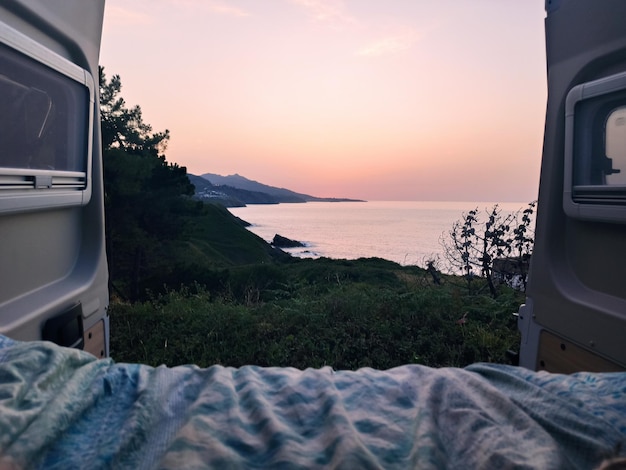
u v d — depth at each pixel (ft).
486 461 3.11
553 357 7.18
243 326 17.02
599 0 6.31
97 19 7.80
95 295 7.63
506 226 18.83
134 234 31.55
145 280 31.12
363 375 4.79
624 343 5.81
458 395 4.12
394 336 15.67
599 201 6.26
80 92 7.18
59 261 7.00
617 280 6.13
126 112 32.96
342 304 18.12
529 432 3.41
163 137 34.73
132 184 29.91
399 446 3.41
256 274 28.50
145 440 3.39
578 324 6.63
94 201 7.82
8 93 5.33
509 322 16.28
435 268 21.54
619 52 6.03
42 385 3.86
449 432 3.60
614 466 2.94
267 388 4.44
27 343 4.70
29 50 5.49
